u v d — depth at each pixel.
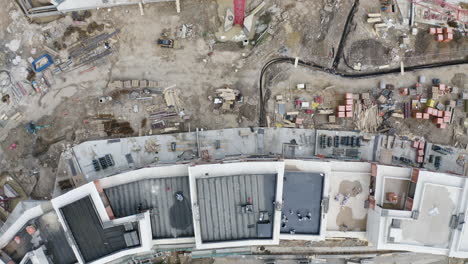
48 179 29.95
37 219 24.09
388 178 25.23
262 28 30.20
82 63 29.61
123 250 23.70
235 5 28.52
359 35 30.41
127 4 29.39
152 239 24.97
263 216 24.03
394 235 24.42
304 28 30.28
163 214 25.09
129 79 29.88
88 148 29.77
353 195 26.30
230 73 30.27
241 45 30.17
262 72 30.39
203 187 23.86
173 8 29.69
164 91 29.92
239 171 23.92
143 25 29.70
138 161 30.05
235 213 24.19
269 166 23.78
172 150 30.12
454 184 24.33
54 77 29.62
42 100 29.67
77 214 23.50
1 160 29.88
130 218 23.61
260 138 30.55
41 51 29.52
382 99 30.48
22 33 29.38
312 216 24.97
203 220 24.08
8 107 29.64
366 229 26.33
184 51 29.98
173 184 25.08
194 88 30.17
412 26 30.55
